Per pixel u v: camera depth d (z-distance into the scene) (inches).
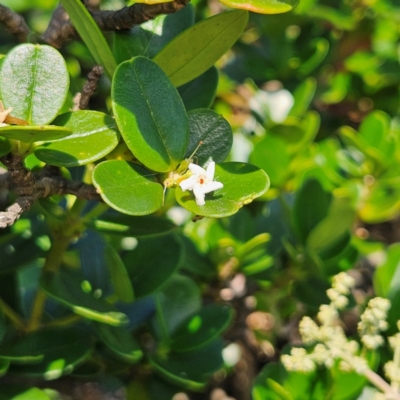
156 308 25.3
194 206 19.4
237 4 19.1
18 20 23.5
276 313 29.3
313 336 22.6
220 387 33.5
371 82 37.6
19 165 19.6
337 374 23.6
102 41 20.5
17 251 24.0
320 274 26.2
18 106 19.5
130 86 19.8
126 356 22.7
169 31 22.2
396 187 30.6
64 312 25.5
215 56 21.3
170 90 20.1
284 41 34.3
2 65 19.5
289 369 22.4
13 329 24.0
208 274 27.2
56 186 20.6
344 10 37.4
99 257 25.4
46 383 26.5
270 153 28.7
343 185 30.3
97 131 20.1
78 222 22.2
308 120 28.6
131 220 22.5
